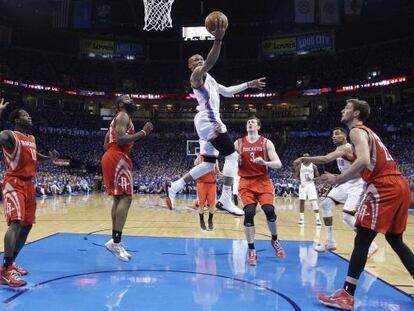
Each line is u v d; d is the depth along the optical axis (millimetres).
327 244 5918
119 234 4598
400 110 32812
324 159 4262
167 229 8227
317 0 32000
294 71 38938
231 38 39438
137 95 37781
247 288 3914
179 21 37344
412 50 33719
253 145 5344
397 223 3496
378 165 3447
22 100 36562
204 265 4895
